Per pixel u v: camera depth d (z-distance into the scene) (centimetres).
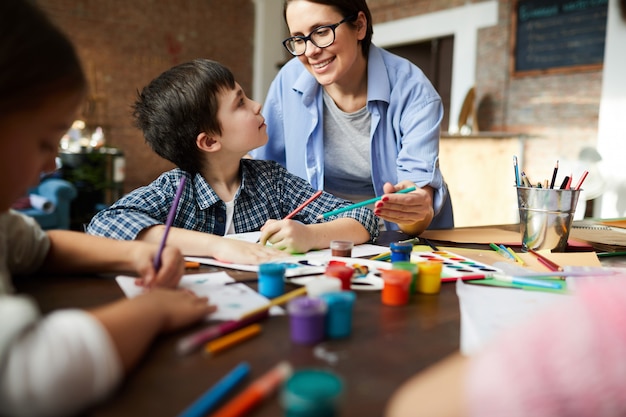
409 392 35
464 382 31
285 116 162
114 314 47
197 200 120
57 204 371
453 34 477
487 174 396
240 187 128
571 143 407
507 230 140
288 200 136
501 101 447
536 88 426
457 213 395
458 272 84
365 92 154
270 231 102
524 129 436
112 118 529
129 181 540
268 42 614
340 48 135
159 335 54
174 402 41
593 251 112
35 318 40
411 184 125
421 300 70
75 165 432
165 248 75
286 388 36
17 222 74
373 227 120
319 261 90
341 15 134
